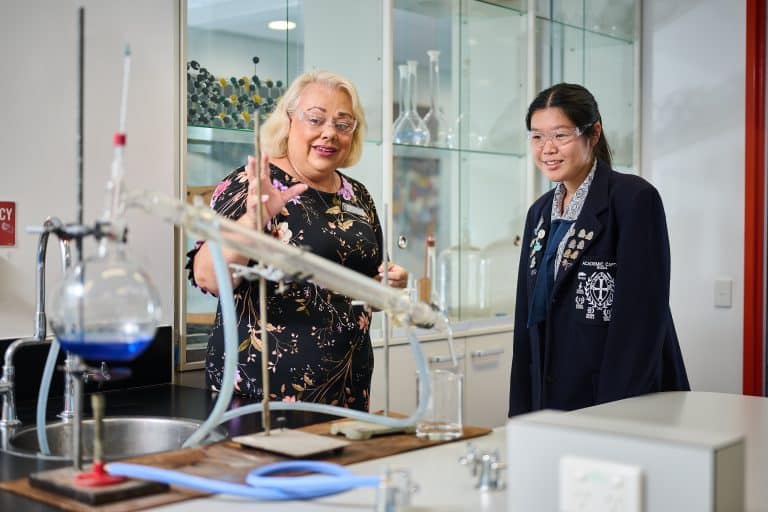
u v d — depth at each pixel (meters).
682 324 4.17
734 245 4.00
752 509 1.20
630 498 0.98
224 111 2.70
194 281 2.08
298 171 2.27
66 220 2.35
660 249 2.16
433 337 3.27
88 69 2.37
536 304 2.34
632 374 2.10
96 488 1.20
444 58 3.43
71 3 2.34
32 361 2.23
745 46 3.95
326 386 2.16
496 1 3.60
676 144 4.18
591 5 4.02
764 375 4.00
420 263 3.37
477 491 1.25
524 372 2.44
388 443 1.52
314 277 1.45
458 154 3.51
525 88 3.75
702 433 1.01
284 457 1.41
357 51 3.11
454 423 1.57
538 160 2.34
